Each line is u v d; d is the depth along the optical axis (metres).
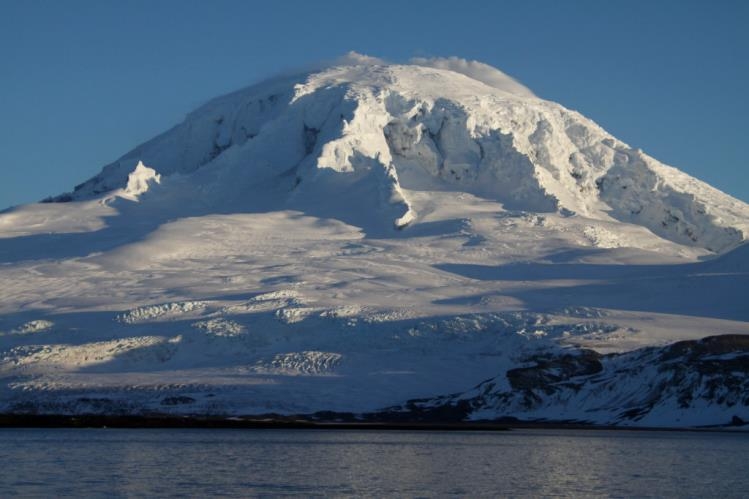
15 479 198.88
